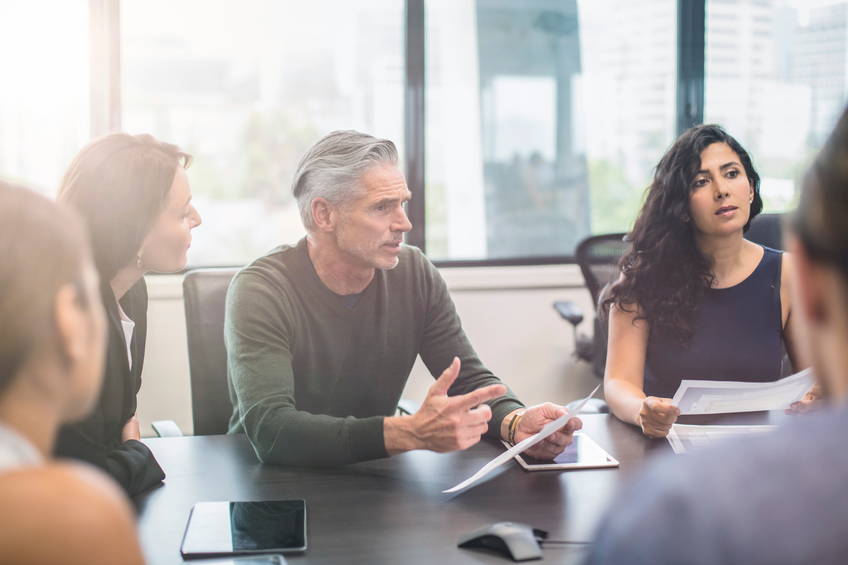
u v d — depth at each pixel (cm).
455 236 331
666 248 159
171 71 296
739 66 344
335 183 138
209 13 297
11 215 45
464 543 86
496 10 323
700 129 159
